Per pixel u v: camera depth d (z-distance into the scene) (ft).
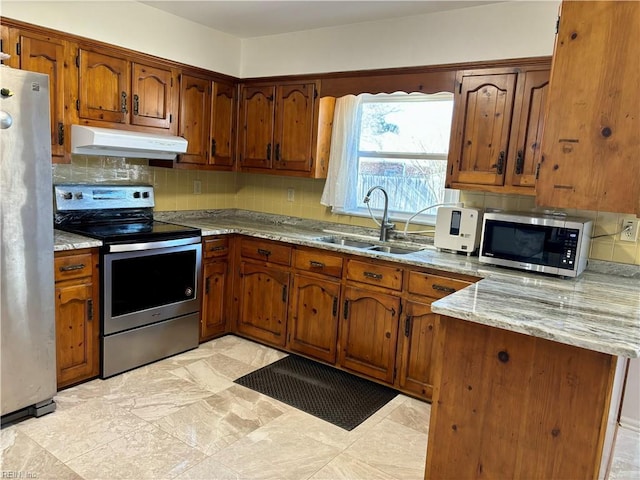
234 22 11.56
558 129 5.60
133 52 10.36
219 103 12.58
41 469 6.70
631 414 8.94
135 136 10.11
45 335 7.93
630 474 7.47
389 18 10.59
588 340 4.82
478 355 5.79
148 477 6.68
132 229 10.37
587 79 5.40
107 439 7.52
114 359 9.62
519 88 8.93
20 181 7.31
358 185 12.44
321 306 10.71
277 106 12.37
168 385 9.46
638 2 5.11
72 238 9.02
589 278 8.47
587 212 9.21
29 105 7.27
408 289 9.38
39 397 7.97
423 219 11.48
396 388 9.77
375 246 11.18
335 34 11.42
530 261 8.55
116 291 9.46
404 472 7.16
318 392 9.59
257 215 14.11
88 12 9.60
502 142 9.20
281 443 7.72
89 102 9.74
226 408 8.71
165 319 10.56
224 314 12.25
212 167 12.62
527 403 5.53
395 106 11.71
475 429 5.92
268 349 11.68
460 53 9.78
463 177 9.73
